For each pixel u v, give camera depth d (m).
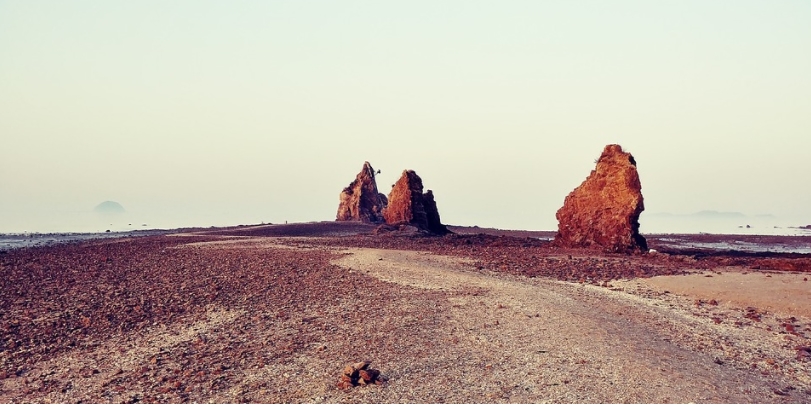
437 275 34.00
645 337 21.11
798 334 22.50
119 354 19.31
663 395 15.27
